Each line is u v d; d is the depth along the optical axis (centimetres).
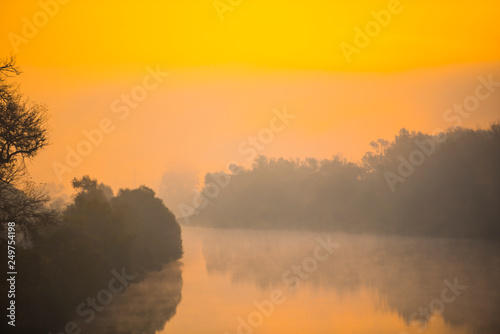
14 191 3106
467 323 2855
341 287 4103
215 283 4416
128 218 5581
